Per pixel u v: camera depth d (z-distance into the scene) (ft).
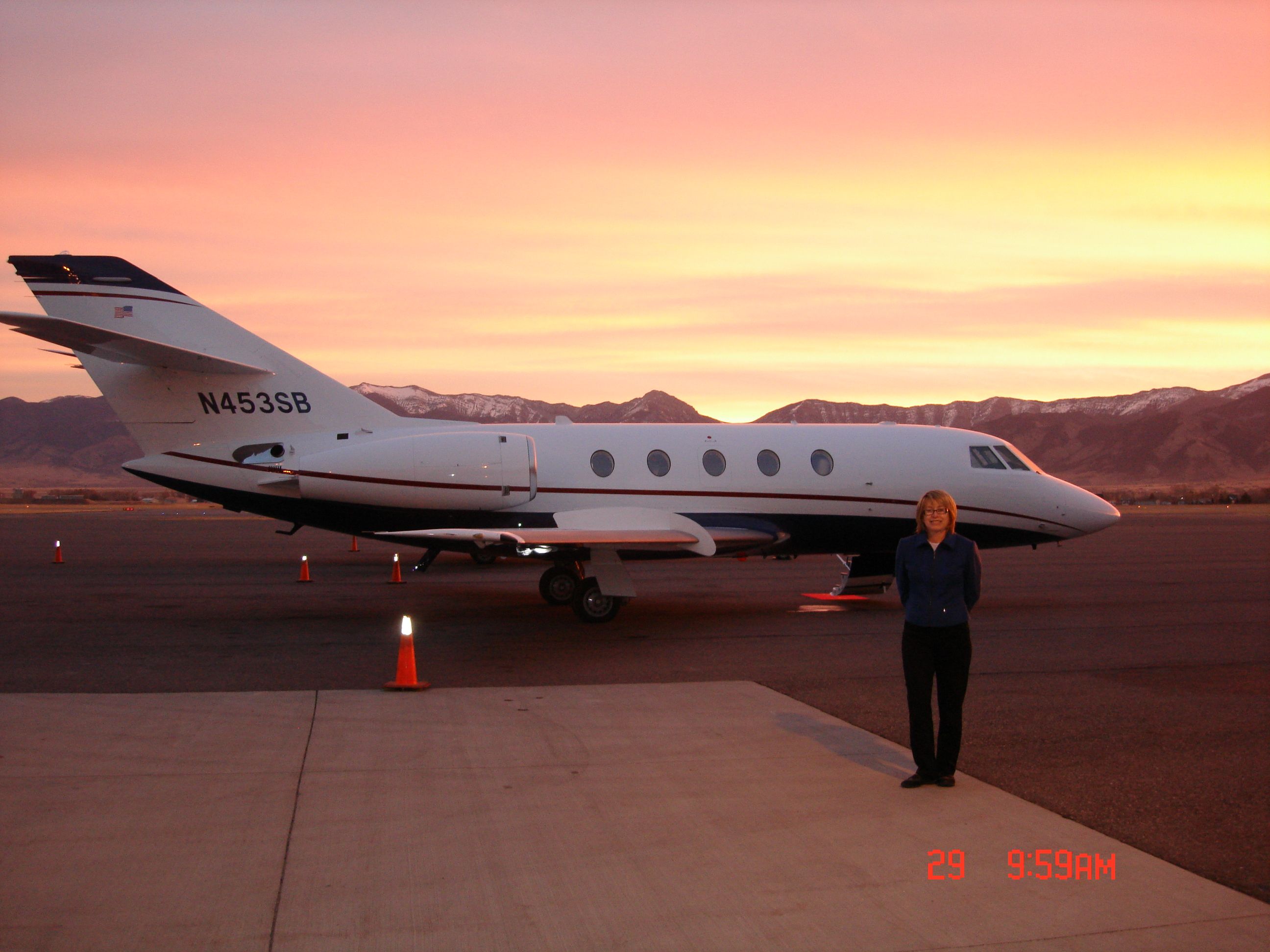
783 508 49.73
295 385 49.85
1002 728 25.21
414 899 14.49
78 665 32.91
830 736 23.84
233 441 49.19
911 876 15.48
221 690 28.81
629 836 17.04
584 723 24.85
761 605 50.85
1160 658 35.55
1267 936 13.61
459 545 48.19
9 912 13.97
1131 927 13.83
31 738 22.98
